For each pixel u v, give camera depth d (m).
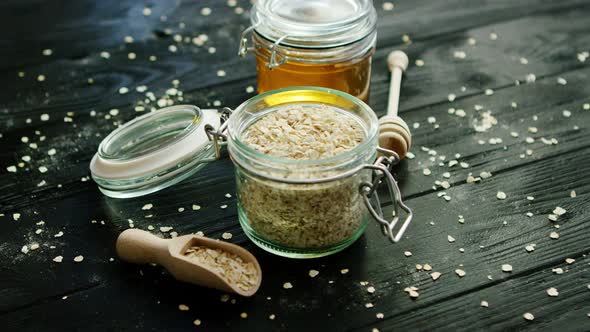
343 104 0.71
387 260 0.70
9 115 0.85
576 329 0.65
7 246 0.73
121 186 0.75
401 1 1.01
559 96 0.86
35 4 1.00
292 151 0.68
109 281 0.70
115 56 0.93
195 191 0.77
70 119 0.85
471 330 0.66
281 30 0.76
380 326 0.66
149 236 0.69
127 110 0.86
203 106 0.86
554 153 0.79
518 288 0.68
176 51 0.94
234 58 0.92
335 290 0.68
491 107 0.85
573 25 0.96
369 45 0.78
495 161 0.79
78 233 0.73
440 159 0.79
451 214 0.74
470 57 0.92
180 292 0.68
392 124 0.76
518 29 0.96
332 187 0.66
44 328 0.67
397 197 0.67
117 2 1.01
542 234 0.72
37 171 0.79
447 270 0.69
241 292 0.67
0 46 0.94
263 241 0.69
